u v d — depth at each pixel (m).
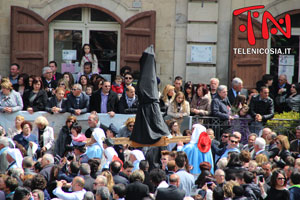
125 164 18.34
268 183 18.62
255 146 21.61
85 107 24.27
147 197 16.59
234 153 18.67
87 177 17.44
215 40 29.52
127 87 24.33
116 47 29.94
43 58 29.12
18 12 28.89
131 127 22.28
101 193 15.49
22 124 22.28
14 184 15.85
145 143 19.52
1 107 23.75
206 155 21.14
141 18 29.28
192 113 24.88
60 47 29.91
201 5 29.38
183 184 17.83
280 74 30.09
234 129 24.56
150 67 19.73
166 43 29.73
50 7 29.27
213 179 17.94
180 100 24.08
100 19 29.97
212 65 29.67
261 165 19.44
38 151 22.50
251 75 29.45
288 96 27.17
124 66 28.14
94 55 29.08
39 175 16.44
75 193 16.47
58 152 22.64
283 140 21.53
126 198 16.58
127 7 29.41
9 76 28.14
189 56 29.58
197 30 29.48
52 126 24.09
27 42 29.08
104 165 19.62
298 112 26.44
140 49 29.39
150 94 19.53
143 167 18.33
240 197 16.16
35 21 29.11
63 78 26.38
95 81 26.56
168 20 29.66
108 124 24.05
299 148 23.08
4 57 29.34
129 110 24.19
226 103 25.11
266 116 24.64
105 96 24.64
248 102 25.97
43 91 24.78
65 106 24.16
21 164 19.44
